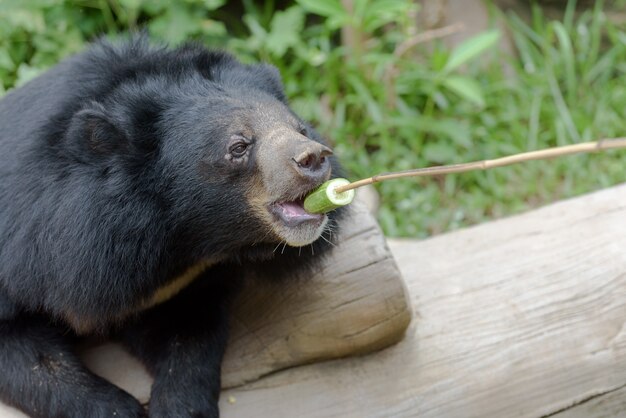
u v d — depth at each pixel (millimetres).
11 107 4973
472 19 10984
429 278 5688
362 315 5145
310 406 5078
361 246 5215
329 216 5004
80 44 9047
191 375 4891
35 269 4520
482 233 5969
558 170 9742
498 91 10383
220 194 4523
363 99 9695
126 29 9758
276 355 5223
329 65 10023
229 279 5195
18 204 4547
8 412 4871
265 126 4484
